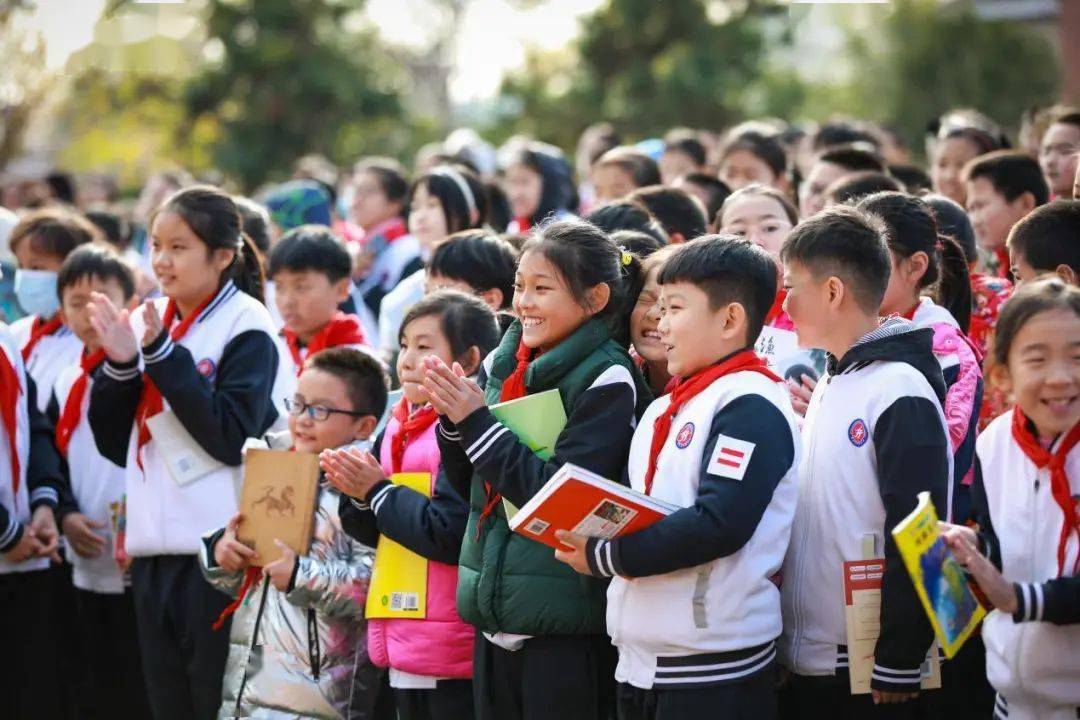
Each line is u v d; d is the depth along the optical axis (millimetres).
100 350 5090
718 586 3102
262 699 4055
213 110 18562
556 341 3498
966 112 8680
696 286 3205
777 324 4254
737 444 3059
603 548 3078
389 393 4504
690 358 3230
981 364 3932
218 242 4508
